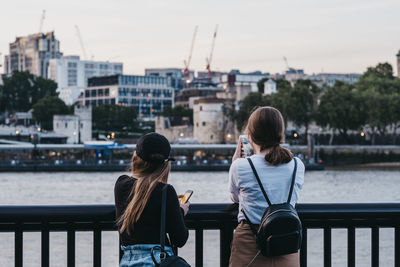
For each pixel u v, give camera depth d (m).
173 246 5.34
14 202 76.19
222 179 111.12
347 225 6.24
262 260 5.45
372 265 6.29
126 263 5.18
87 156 148.25
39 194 85.25
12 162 127.81
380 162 146.38
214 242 38.22
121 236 5.29
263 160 5.63
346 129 159.50
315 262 33.88
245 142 5.97
